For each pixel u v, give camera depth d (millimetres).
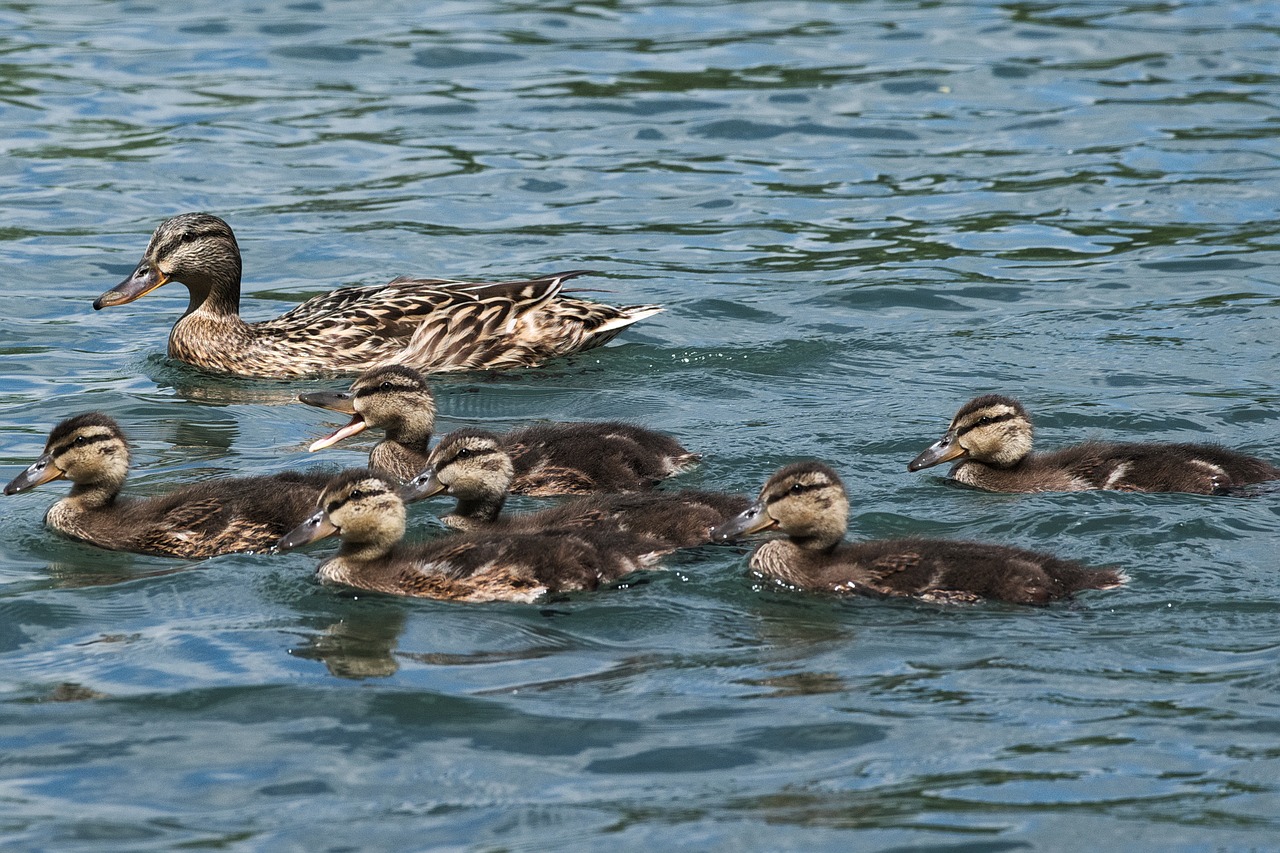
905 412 17141
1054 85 28641
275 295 21188
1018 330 19672
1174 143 26125
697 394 17938
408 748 10312
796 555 13102
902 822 9406
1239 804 9539
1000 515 14477
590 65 29578
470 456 14250
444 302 19422
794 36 31094
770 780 9891
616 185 24969
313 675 11312
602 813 9562
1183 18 31938
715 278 21625
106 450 14234
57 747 10344
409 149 26062
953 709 10711
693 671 11344
